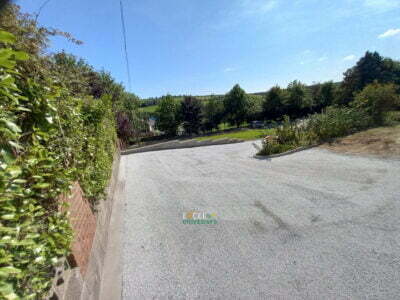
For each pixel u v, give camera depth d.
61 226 1.78
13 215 1.15
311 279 2.49
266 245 3.17
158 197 5.39
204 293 2.42
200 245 3.29
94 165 3.71
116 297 2.44
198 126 30.53
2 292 0.97
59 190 1.86
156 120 30.02
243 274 2.65
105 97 7.36
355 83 25.73
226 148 12.73
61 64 2.95
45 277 1.51
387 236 3.11
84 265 2.24
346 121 9.93
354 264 2.65
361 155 7.03
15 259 1.17
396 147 6.95
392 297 2.18
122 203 5.18
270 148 9.27
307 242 3.15
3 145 1.16
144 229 3.87
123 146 16.84
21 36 1.92
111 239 3.62
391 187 4.60
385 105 10.05
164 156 12.08
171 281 2.63
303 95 30.34
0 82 1.08
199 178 6.79
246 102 31.05
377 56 26.66
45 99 1.77
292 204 4.39
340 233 3.29
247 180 6.16
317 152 8.30
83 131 3.35
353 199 4.31
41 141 1.86
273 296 2.31
